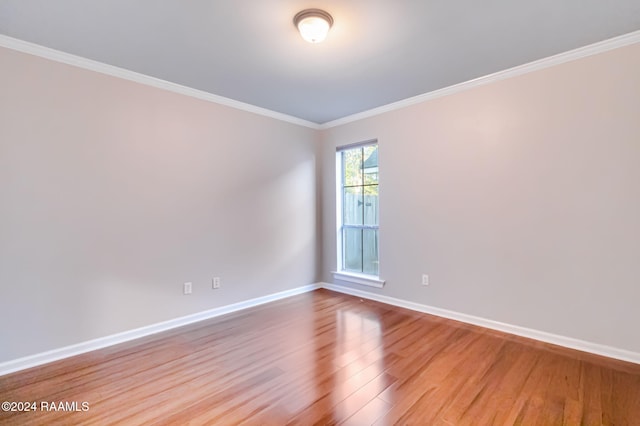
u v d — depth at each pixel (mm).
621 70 2393
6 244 2312
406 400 1908
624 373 2203
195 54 2576
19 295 2357
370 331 2982
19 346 2346
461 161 3227
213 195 3469
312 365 2336
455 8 2006
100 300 2721
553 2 1959
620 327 2416
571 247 2617
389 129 3807
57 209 2518
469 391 1998
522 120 2848
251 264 3814
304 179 4426
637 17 2125
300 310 3629
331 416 1764
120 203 2832
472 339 2787
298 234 4340
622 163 2398
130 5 1949
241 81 3104
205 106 3396
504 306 2971
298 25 2115
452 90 3264
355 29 2230
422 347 2631
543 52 2586
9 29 2209
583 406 1848
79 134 2619
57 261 2518
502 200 2969
